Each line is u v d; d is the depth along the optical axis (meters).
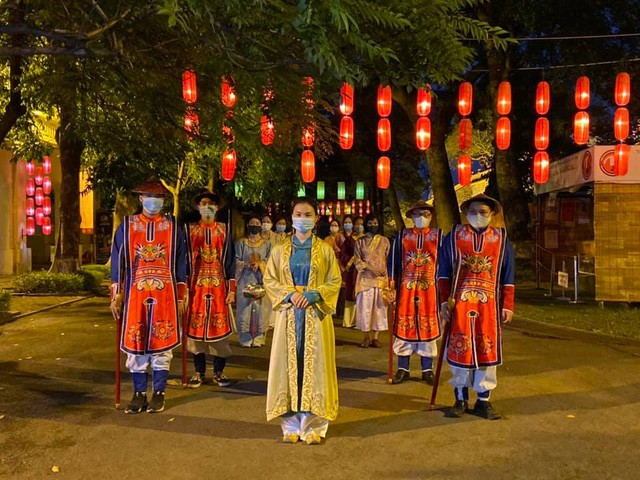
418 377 7.29
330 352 5.13
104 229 29.17
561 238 17.56
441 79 6.75
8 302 11.70
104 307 13.53
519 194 21.16
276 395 5.02
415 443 5.04
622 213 12.77
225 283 6.98
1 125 10.31
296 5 5.05
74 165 16.34
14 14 8.20
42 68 10.52
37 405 6.09
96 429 5.39
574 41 18.16
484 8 18.52
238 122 10.89
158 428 5.41
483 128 26.92
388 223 43.03
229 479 4.34
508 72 19.98
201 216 7.06
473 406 6.05
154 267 5.92
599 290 12.90
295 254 5.15
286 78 7.67
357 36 4.82
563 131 23.41
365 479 4.34
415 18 6.16
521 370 7.44
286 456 4.76
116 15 6.61
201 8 4.77
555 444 5.01
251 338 9.02
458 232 5.81
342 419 5.68
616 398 6.30
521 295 15.69
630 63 18.52
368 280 8.87
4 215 21.73
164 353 5.93
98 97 10.95
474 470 4.49
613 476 4.38
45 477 4.38
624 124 11.65
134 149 12.17
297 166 17.41
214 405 6.12
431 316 6.99
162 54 9.00
